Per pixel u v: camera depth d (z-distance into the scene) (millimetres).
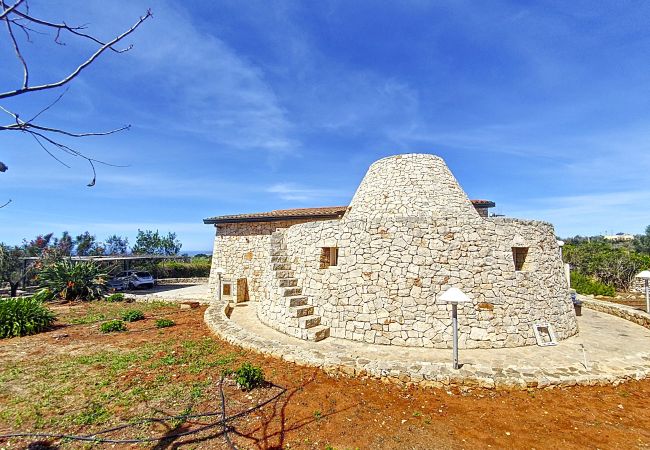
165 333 10852
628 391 6457
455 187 12102
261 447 4504
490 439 4797
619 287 24250
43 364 7770
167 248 48312
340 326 9641
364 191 12867
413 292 8977
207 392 6176
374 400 5949
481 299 8820
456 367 6820
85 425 5043
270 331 10508
